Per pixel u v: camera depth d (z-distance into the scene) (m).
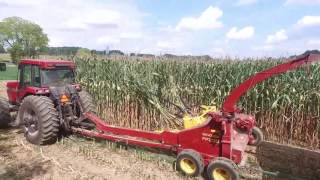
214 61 9.87
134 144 6.77
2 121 8.68
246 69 9.06
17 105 8.68
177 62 10.17
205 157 5.86
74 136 8.20
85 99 8.18
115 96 9.66
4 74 27.25
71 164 6.46
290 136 8.34
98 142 7.75
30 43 58.44
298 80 8.20
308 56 5.06
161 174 5.99
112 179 5.80
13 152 7.11
